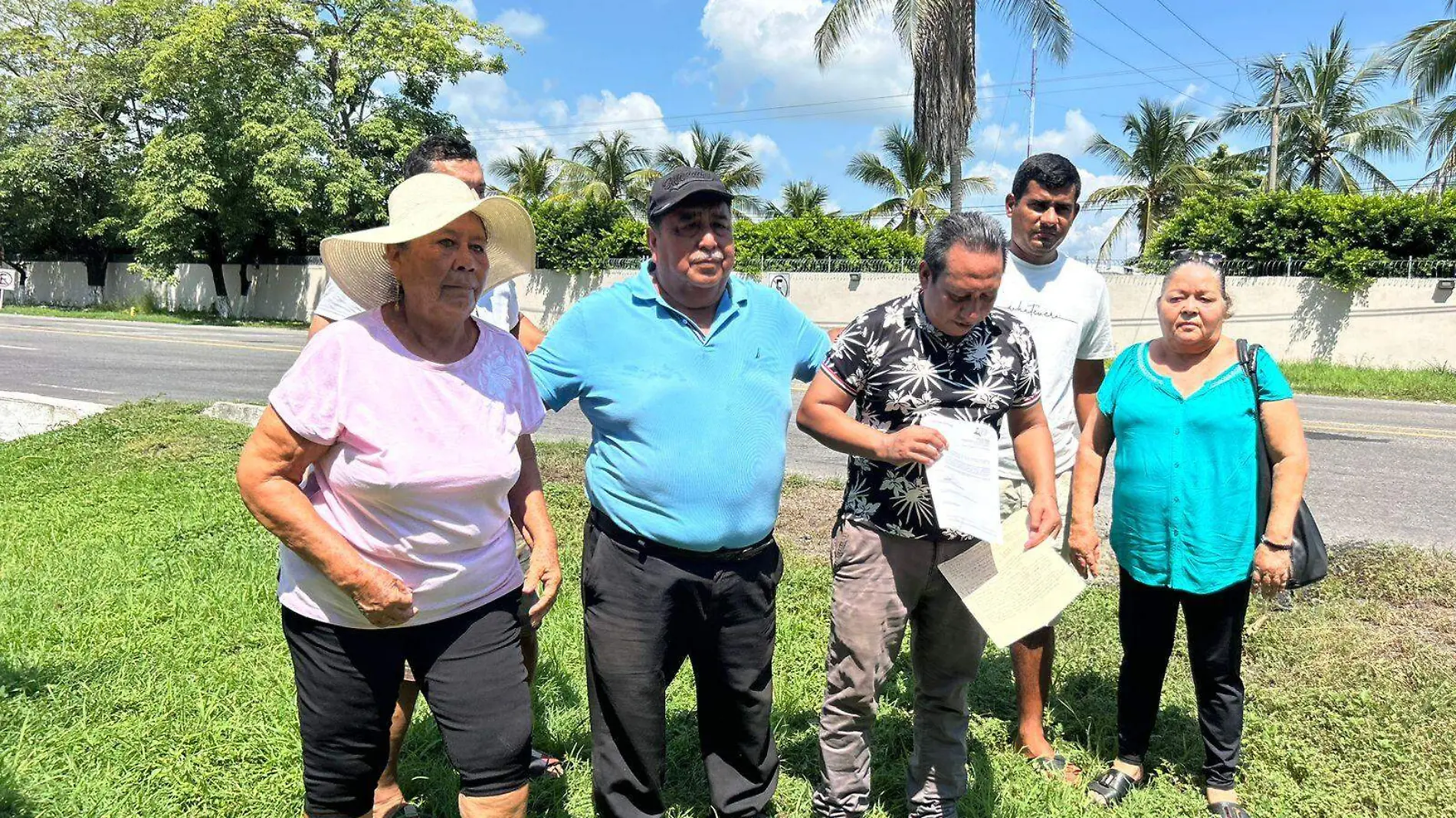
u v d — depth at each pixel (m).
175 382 12.29
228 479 6.53
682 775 3.07
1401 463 8.45
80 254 35.75
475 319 2.22
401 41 27.47
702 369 2.38
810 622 4.28
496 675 2.09
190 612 4.12
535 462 2.44
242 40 26.66
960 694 2.71
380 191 27.22
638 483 2.36
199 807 2.78
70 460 7.18
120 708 3.30
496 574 2.12
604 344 2.40
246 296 32.25
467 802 2.07
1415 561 4.95
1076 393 3.39
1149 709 3.04
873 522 2.54
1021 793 2.97
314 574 1.99
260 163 26.03
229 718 3.22
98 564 4.73
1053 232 3.07
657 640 2.43
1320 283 18.92
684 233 2.29
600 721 2.49
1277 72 25.06
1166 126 29.31
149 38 29.67
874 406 2.56
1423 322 17.97
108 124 30.72
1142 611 2.99
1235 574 2.80
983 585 2.47
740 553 2.42
